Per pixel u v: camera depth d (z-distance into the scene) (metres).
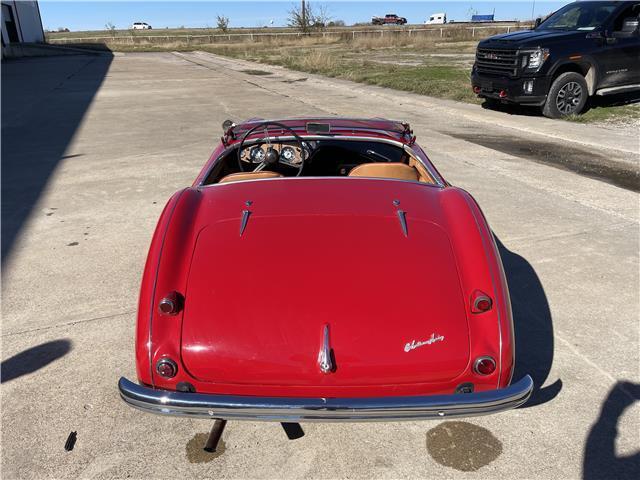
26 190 6.92
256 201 2.84
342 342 2.22
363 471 2.53
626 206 6.03
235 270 2.40
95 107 13.90
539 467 2.54
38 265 4.73
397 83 16.16
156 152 8.93
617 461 2.57
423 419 2.24
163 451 2.65
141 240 5.26
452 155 8.33
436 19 93.62
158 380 2.28
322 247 2.50
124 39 58.31
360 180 3.12
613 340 3.53
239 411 2.21
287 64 24.22
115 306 4.03
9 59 33.44
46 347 3.50
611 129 10.03
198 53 38.41
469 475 2.50
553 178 7.11
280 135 3.91
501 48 10.88
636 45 10.95
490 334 2.30
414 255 2.49
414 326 2.26
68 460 2.59
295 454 2.64
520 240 5.10
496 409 2.25
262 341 2.23
